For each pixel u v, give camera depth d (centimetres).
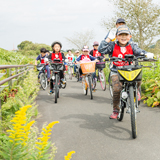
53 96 760
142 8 2253
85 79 739
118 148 308
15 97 461
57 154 292
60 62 675
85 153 295
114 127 401
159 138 340
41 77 901
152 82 644
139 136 352
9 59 1614
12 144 149
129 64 368
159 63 727
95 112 521
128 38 385
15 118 133
